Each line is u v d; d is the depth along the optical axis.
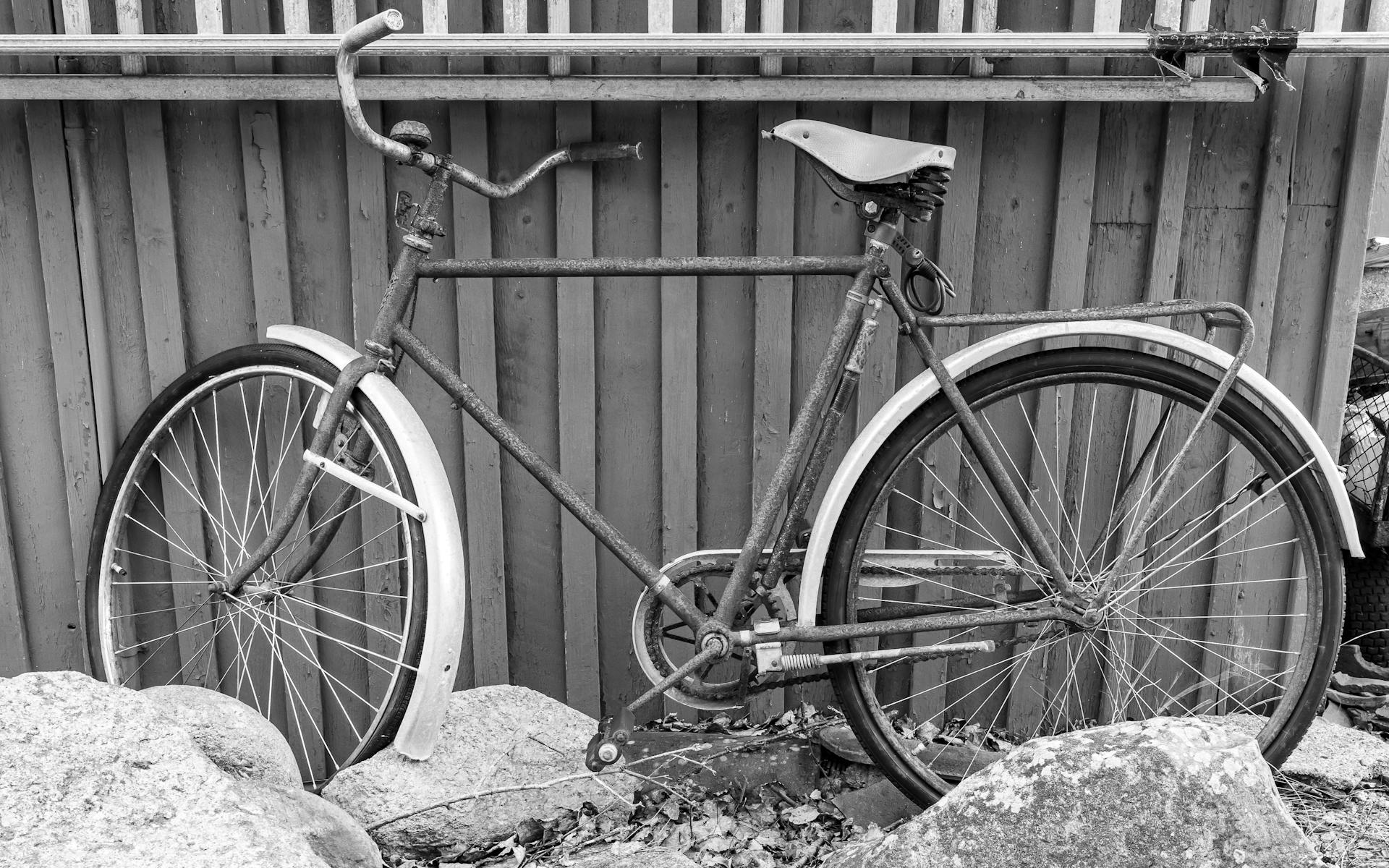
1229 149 2.09
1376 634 2.28
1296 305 2.14
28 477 2.21
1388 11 2.00
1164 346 2.10
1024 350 2.19
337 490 2.22
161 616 2.29
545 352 2.19
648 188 2.12
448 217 2.12
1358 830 1.79
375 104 2.07
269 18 2.06
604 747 1.80
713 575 1.99
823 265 1.84
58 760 1.40
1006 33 1.88
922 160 1.74
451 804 1.90
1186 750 1.39
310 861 1.36
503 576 2.24
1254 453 1.91
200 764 1.45
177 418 2.18
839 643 1.92
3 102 2.07
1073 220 2.10
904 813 1.99
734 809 2.01
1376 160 2.04
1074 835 1.38
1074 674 2.29
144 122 2.05
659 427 2.22
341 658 2.30
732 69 2.06
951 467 2.21
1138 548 2.15
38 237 2.12
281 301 2.14
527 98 1.99
